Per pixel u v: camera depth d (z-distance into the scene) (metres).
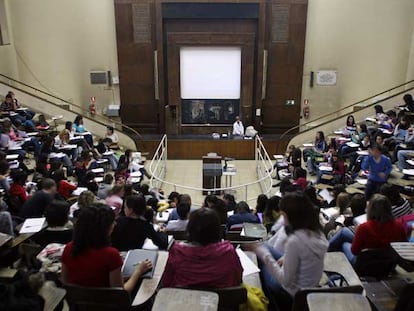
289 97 16.34
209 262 2.44
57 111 13.50
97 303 2.45
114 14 15.61
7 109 11.56
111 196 6.02
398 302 2.58
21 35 14.62
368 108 12.95
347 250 3.89
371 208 3.51
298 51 15.87
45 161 8.86
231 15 15.29
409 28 14.10
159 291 2.25
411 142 9.02
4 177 6.40
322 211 5.75
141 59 15.97
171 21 15.59
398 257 3.36
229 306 2.46
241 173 13.57
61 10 14.80
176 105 16.27
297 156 10.80
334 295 2.19
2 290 2.55
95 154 11.09
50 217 3.79
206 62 16.02
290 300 2.77
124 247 3.41
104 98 16.44
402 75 14.45
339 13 15.23
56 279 3.21
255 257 3.26
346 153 10.66
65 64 15.18
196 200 11.11
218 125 16.55
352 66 15.39
